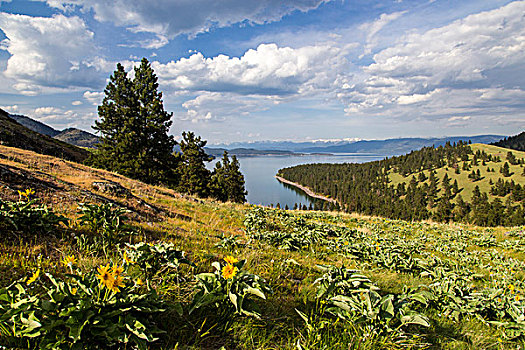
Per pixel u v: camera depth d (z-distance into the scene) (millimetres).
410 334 3611
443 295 4945
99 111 33906
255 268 5480
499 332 4152
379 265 7328
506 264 8828
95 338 2600
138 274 4133
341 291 4270
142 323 2732
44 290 3379
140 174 30016
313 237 9625
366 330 3451
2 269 3678
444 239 13930
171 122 35156
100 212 5910
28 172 8906
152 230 7117
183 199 15156
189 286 4059
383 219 22391
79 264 4188
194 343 2959
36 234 4934
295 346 3129
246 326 3264
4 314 2457
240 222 11742
